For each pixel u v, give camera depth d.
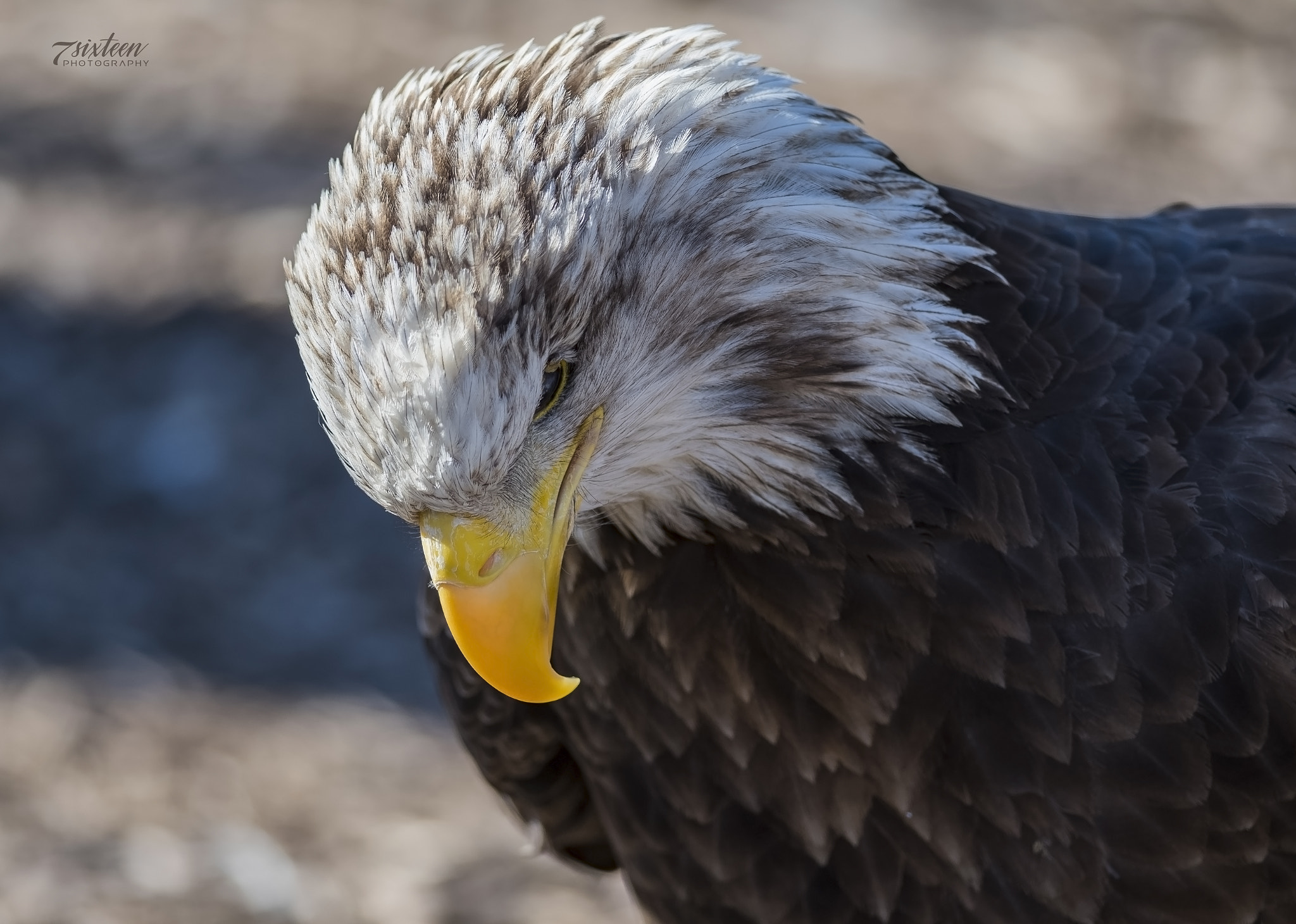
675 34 5.43
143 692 11.78
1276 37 20.23
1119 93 19.16
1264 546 5.73
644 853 6.77
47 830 10.56
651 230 5.25
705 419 5.57
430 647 7.37
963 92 19.03
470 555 5.13
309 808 10.87
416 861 10.45
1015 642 5.64
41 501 13.53
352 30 20.38
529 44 5.43
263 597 12.75
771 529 5.75
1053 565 5.61
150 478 13.84
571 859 8.00
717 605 6.02
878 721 5.86
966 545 5.64
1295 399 5.96
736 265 5.38
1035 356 5.74
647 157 5.21
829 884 6.31
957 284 5.67
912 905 6.15
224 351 15.12
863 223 5.46
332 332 5.03
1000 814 5.84
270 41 20.09
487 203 4.97
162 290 15.88
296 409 14.55
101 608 12.53
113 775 11.05
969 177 17.39
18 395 14.60
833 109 5.63
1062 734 5.69
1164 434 5.78
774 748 6.12
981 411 5.63
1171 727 5.66
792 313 5.45
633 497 5.77
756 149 5.36
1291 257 6.43
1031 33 20.23
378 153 5.20
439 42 20.05
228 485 13.80
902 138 17.92
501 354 4.97
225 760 11.20
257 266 16.22
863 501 5.62
